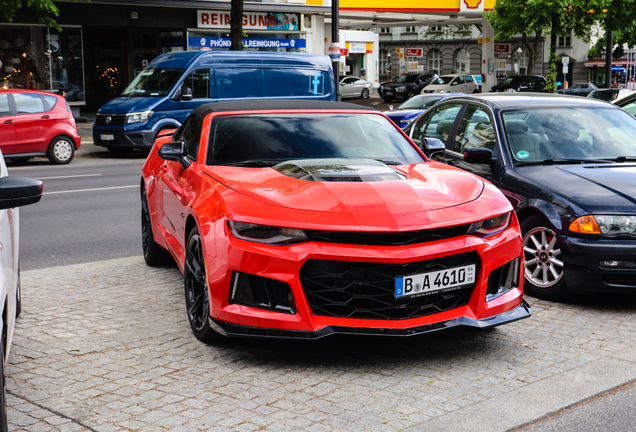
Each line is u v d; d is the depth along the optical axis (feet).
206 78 55.93
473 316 12.98
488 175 19.29
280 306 12.34
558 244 16.67
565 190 16.99
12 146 51.01
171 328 14.97
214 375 12.29
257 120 16.93
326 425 10.24
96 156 60.29
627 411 10.80
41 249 24.23
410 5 120.88
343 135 16.87
